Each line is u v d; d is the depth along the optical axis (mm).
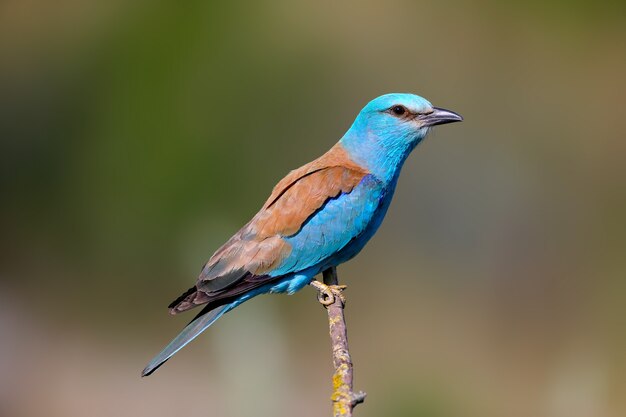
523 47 18984
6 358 17750
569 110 19484
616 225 19328
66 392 17469
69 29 15773
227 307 10203
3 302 18125
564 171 19594
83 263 17828
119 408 17078
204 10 14602
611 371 12547
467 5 18922
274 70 16625
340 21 18000
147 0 14188
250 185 16047
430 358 17391
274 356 10328
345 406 7586
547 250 19328
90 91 15484
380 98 10703
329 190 10422
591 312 17781
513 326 18609
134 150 14961
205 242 14898
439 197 19719
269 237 10297
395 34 18672
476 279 19266
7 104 16703
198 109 15000
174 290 17969
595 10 17078
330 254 10406
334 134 17672
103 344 18203
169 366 17719
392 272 19344
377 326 18547
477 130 19672
